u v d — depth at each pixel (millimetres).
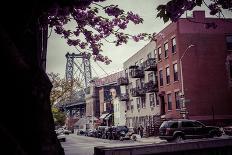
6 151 2912
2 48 3203
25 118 3924
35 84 3861
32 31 4676
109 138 42938
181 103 30500
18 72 3537
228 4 5793
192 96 34500
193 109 34188
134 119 53812
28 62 3912
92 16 7617
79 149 26656
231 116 34844
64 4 5148
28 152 3854
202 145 6543
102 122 73312
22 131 3922
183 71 34844
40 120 3941
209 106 34625
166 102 39406
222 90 35312
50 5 4828
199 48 35562
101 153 6070
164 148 6254
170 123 23438
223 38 36344
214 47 35969
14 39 4527
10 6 4426
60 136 43125
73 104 113312
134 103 53844
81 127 101500
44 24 6480
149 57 46688
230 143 6742
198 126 23391
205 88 34938
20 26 4559
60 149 5152
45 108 3994
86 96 97000
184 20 35719
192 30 35781
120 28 7895
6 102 3857
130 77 56375
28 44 4648
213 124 34188
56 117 63719
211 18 36375
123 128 38594
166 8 5367
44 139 3932
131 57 55844
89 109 92500
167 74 39406
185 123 23281
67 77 108312
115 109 66000
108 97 79562
